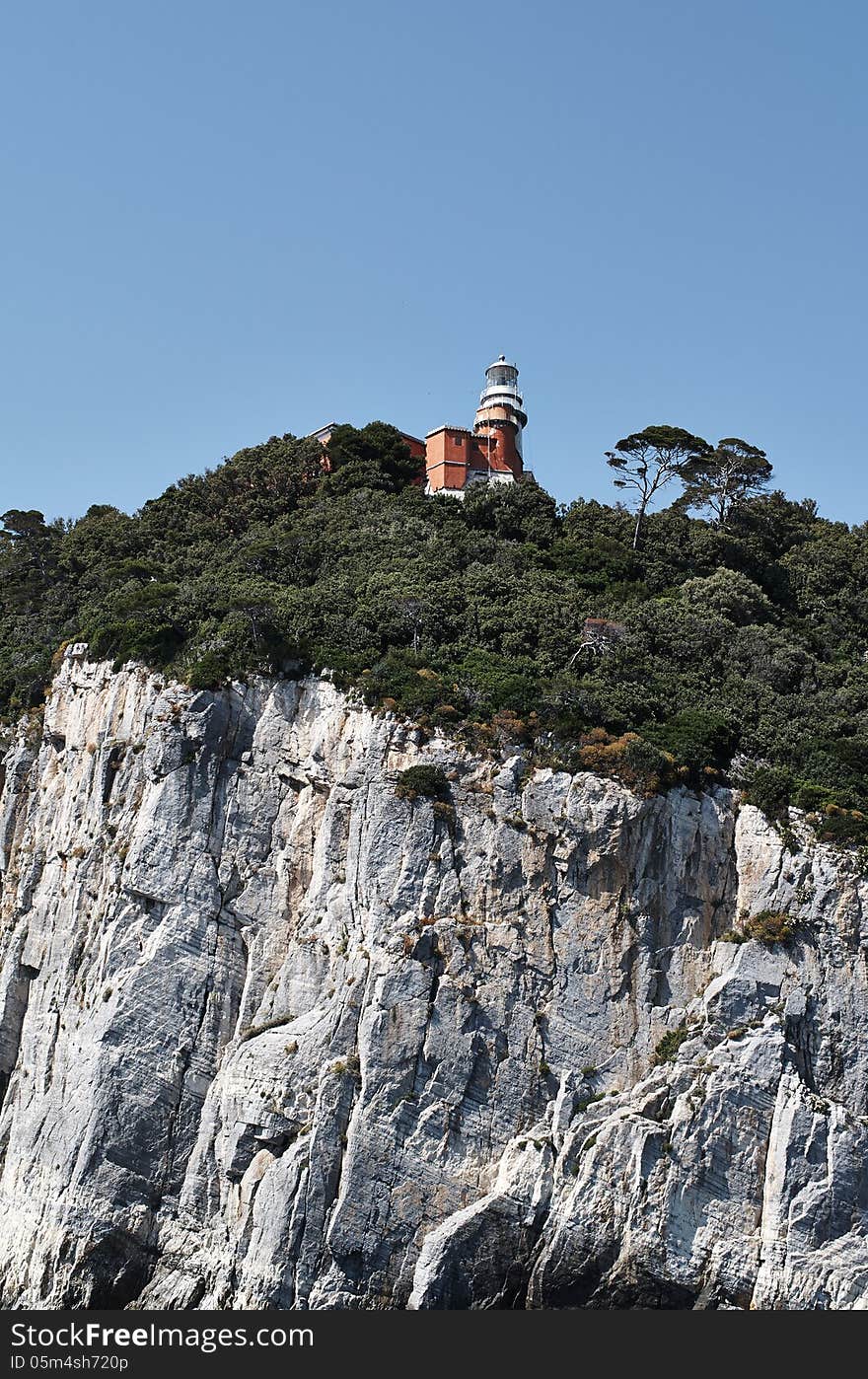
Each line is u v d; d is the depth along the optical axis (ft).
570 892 231.71
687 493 364.99
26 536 374.43
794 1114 212.84
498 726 240.12
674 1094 216.54
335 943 232.53
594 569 320.09
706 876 235.40
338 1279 209.05
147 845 243.60
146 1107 228.43
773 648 291.58
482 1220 209.46
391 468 374.02
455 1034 220.84
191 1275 217.97
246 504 349.20
